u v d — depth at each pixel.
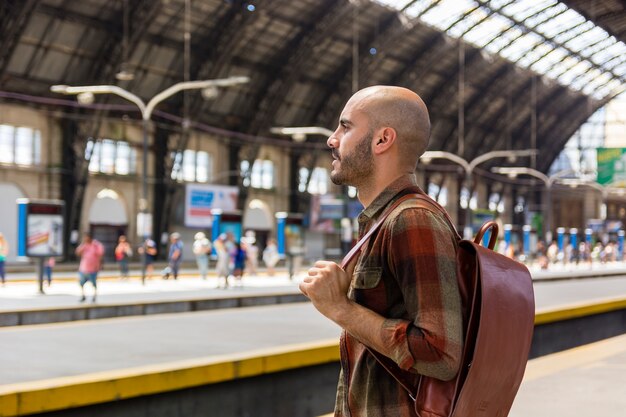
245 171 46.81
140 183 42.03
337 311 1.85
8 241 35.97
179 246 28.44
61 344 7.92
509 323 1.81
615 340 10.15
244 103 45.12
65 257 37.62
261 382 6.95
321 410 7.58
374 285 1.89
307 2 40.31
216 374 6.43
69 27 34.53
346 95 48.81
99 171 39.94
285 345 7.74
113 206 41.38
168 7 36.53
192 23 38.50
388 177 2.01
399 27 45.31
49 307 14.12
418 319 1.75
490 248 2.12
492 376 1.81
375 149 2.00
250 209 49.34
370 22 44.88
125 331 9.13
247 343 7.95
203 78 41.00
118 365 6.41
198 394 6.35
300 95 47.88
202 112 43.34
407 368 1.77
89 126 37.78
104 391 5.57
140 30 35.50
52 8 33.12
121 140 40.81
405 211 1.86
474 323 1.78
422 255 1.78
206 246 27.48
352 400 1.95
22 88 34.97
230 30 39.41
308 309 12.36
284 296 18.89
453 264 1.81
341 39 45.06
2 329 9.35
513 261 1.94
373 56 46.78
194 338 8.42
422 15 45.34
